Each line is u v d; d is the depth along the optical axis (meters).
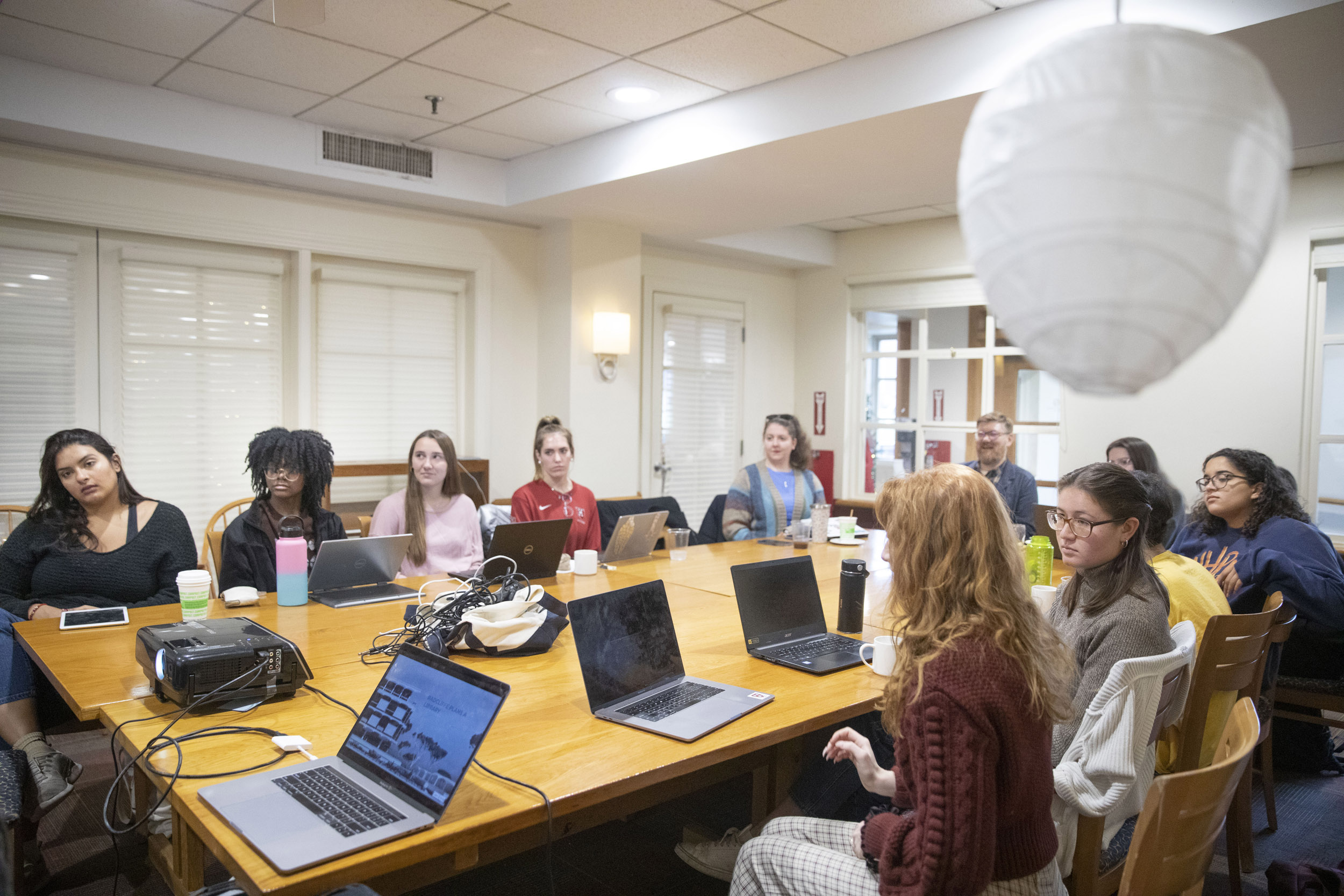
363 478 5.09
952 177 4.30
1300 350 4.68
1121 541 1.79
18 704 2.23
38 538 2.71
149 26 3.23
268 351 4.72
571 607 1.74
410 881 1.48
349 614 2.47
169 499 4.44
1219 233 0.78
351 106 4.11
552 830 1.67
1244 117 0.79
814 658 2.12
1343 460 4.65
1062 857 1.55
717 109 3.93
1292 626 2.78
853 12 3.05
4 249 3.94
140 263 4.30
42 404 4.07
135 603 2.77
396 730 1.42
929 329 6.43
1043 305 0.84
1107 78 0.80
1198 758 2.03
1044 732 1.28
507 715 1.73
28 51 3.47
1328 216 4.56
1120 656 1.72
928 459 6.47
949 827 1.16
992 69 3.06
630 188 4.56
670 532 4.11
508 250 5.48
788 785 2.15
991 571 1.31
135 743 1.55
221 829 1.23
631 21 3.14
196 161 4.12
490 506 3.86
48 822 2.57
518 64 3.55
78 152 3.98
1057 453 5.82
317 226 4.71
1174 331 0.81
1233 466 2.93
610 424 5.61
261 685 1.75
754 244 6.27
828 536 4.06
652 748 1.56
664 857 2.47
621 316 5.47
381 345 5.10
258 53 3.48
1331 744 3.25
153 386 4.37
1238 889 2.21
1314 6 2.39
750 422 6.95
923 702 1.23
